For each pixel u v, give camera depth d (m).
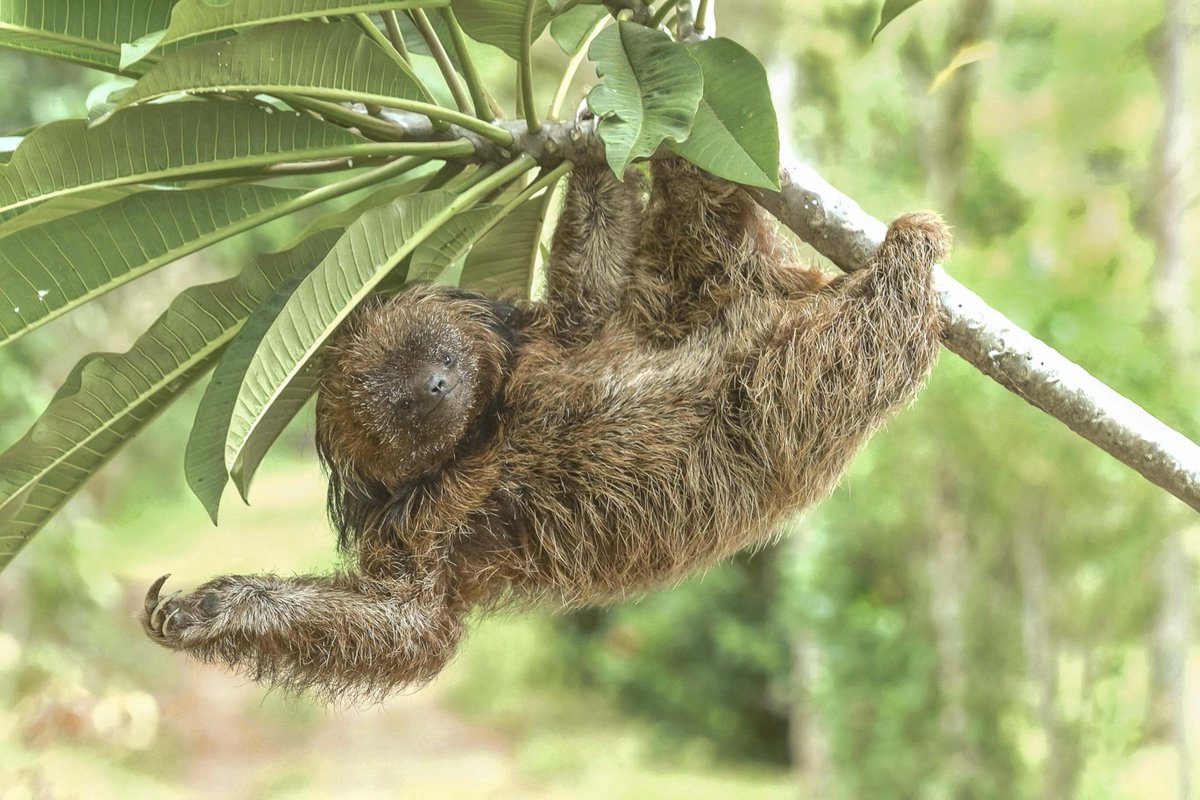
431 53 4.64
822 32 12.59
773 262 5.02
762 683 19.53
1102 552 10.33
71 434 4.00
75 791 9.90
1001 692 11.43
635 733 20.83
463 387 4.63
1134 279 10.84
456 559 4.86
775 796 17.80
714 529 4.72
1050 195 11.91
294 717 21.44
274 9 3.34
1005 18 12.38
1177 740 10.38
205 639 4.22
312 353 3.59
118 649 17.06
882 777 12.38
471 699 23.27
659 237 4.96
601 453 4.77
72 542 14.53
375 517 4.85
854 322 4.54
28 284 3.80
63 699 9.85
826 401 4.56
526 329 5.00
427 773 19.42
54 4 3.79
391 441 4.58
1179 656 10.38
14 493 4.05
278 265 4.00
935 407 10.25
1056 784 10.85
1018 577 11.21
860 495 11.51
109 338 17.56
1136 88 11.86
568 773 19.27
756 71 3.65
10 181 3.54
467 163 4.25
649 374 4.81
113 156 3.64
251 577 4.46
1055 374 4.17
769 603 18.70
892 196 12.07
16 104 12.18
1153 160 11.27
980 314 4.40
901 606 12.38
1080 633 10.72
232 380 3.73
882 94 12.46
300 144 3.89
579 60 4.57
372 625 4.52
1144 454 3.97
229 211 3.97
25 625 14.04
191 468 3.82
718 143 3.63
